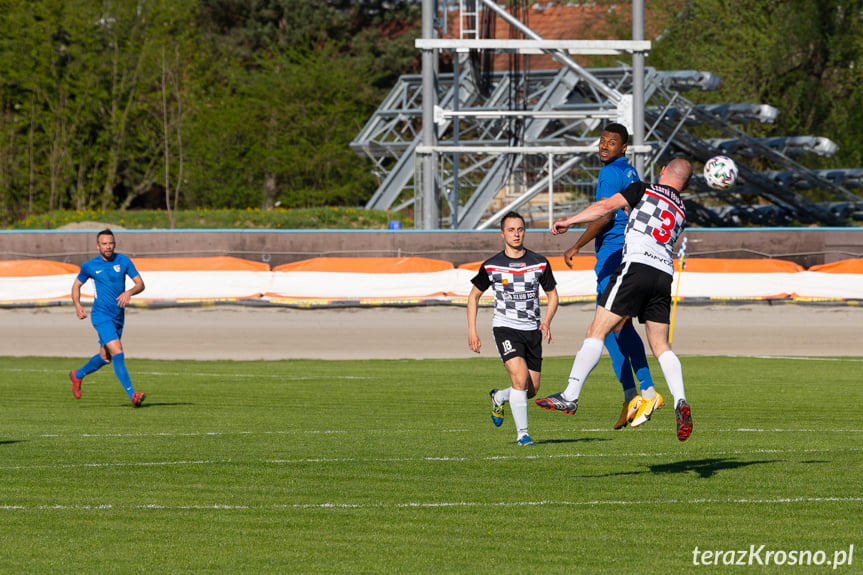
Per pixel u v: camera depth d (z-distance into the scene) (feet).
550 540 65.46
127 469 91.30
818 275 313.32
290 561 61.52
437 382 177.17
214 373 195.52
